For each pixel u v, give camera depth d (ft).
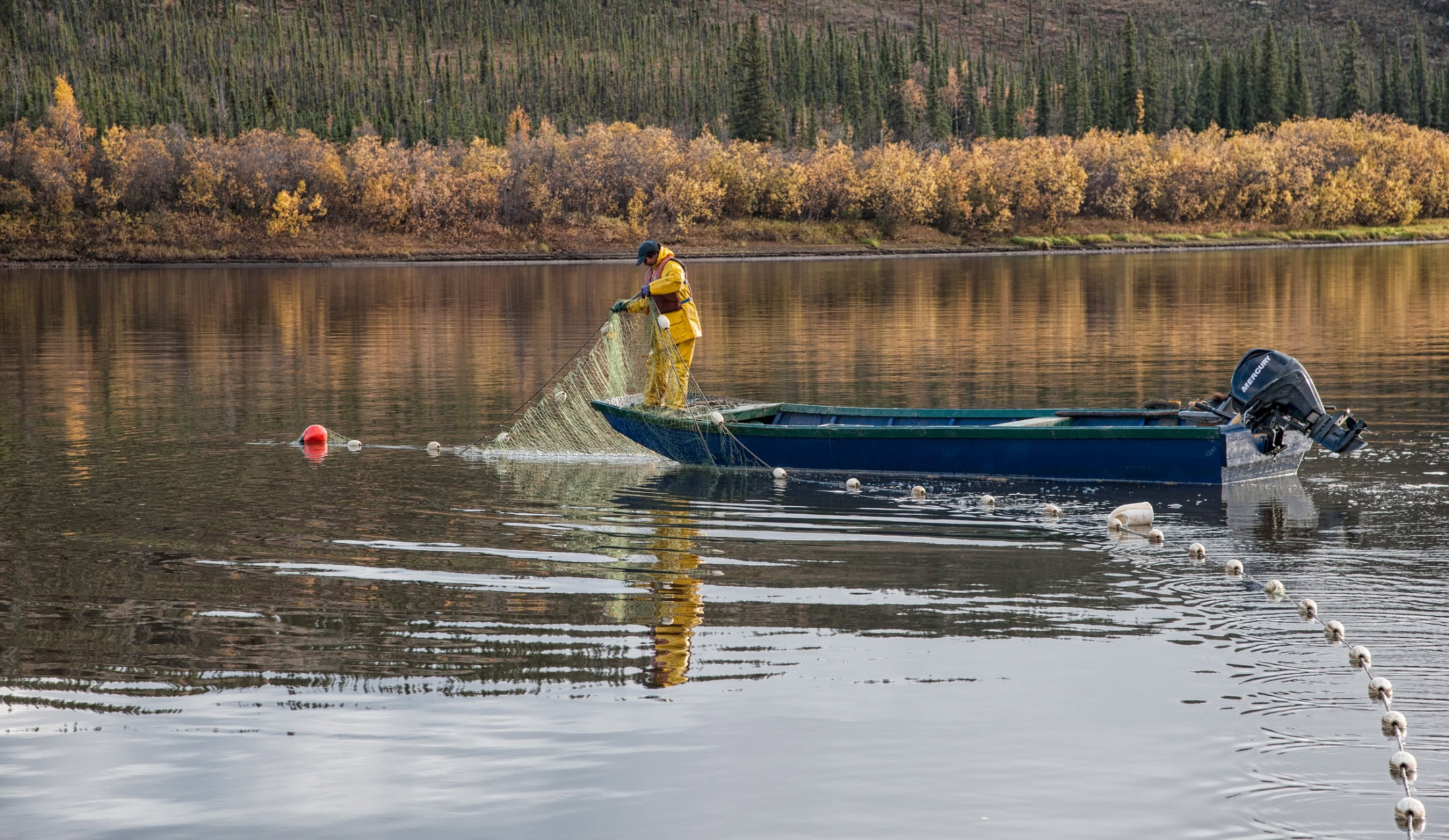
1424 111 651.25
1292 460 48.96
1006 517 42.52
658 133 458.09
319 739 24.03
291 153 400.26
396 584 34.68
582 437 58.08
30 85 515.50
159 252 354.13
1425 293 156.15
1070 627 30.35
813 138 530.27
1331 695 25.70
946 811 20.97
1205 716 24.75
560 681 26.96
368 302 167.43
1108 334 108.58
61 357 98.68
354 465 53.16
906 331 114.11
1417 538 38.68
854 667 27.68
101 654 28.89
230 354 100.27
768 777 22.26
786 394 73.92
